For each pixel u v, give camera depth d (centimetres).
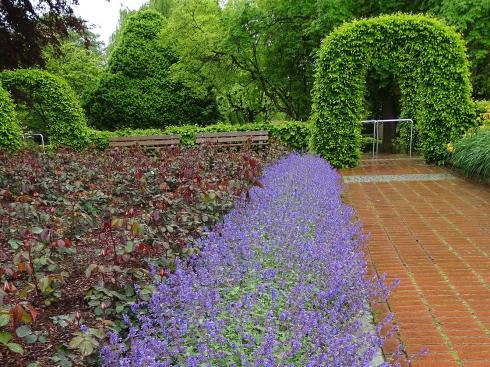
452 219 526
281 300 245
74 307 264
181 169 595
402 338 263
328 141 977
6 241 384
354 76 959
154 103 1748
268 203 436
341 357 193
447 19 1224
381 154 1277
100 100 1758
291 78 1622
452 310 299
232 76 1623
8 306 214
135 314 245
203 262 293
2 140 1055
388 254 415
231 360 192
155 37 1770
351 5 1368
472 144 780
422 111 966
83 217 382
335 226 383
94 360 204
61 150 834
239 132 1184
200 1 1488
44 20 1317
